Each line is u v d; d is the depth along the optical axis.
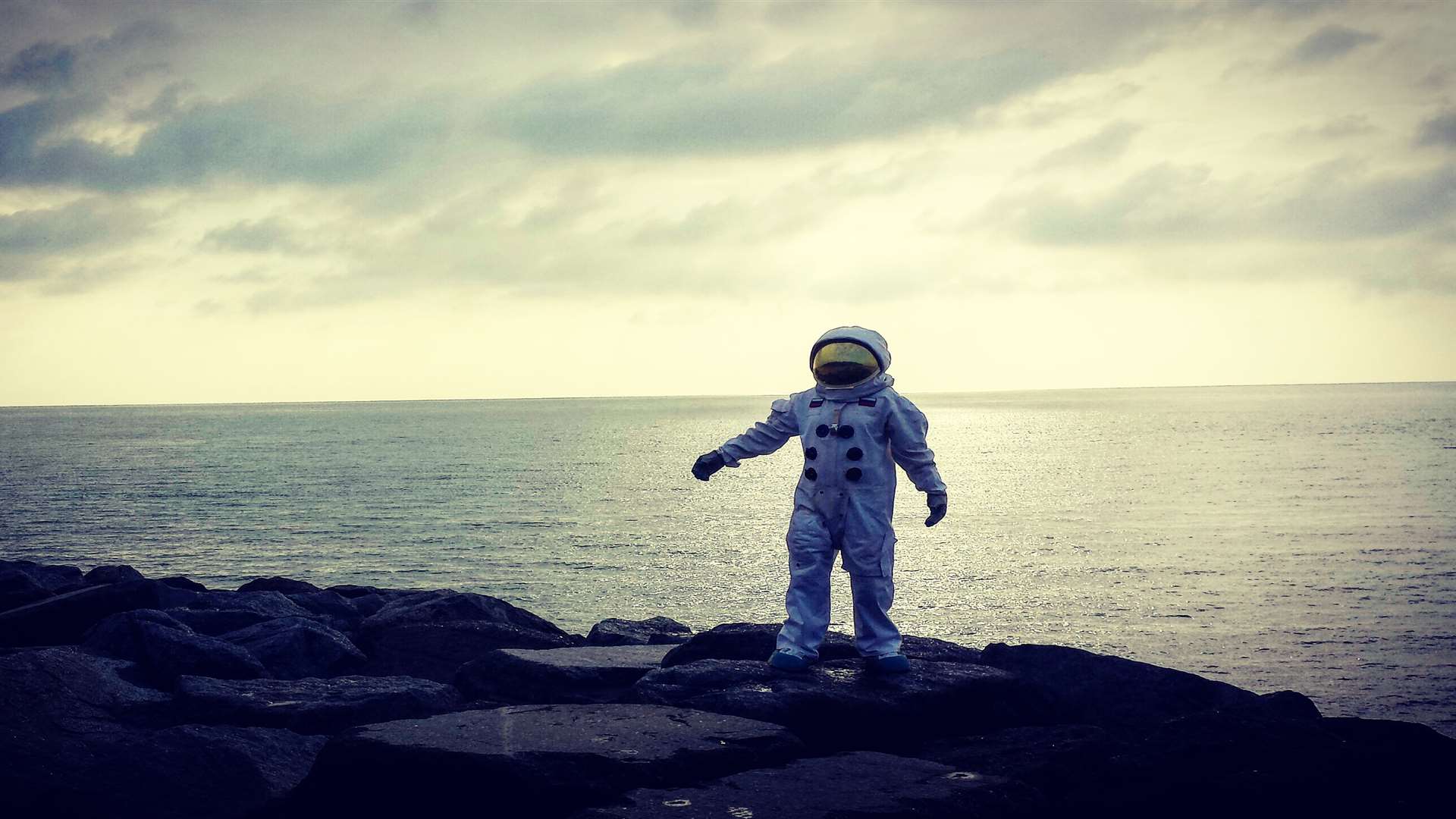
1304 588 46.84
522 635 9.33
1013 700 6.26
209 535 62.62
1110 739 5.76
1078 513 81.31
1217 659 33.50
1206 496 93.50
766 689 5.54
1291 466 127.81
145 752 5.16
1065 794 5.19
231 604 10.40
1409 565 53.47
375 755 4.56
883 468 6.00
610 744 4.68
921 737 5.71
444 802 4.43
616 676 6.89
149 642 7.25
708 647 6.82
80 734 5.46
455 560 53.03
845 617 36.16
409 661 8.62
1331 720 5.74
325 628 8.89
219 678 7.18
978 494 96.88
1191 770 5.07
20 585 11.22
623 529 68.00
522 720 5.07
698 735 4.86
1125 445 176.25
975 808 4.36
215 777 5.02
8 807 4.61
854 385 6.02
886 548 6.02
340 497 90.62
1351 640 36.16
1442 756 5.29
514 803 4.31
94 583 12.19
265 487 100.75
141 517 72.69
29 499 86.50
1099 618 40.16
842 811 4.12
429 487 103.00
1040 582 48.78
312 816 4.67
